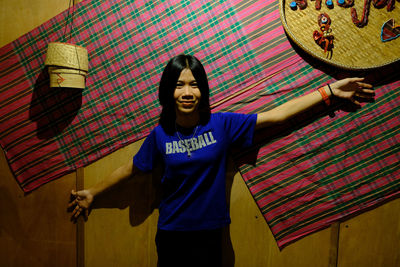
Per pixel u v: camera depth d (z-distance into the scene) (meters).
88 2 1.32
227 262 1.37
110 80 1.33
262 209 1.30
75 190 1.41
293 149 1.27
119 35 1.31
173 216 1.16
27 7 1.37
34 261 1.48
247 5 1.24
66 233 1.45
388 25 1.15
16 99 1.39
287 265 1.32
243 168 1.30
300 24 1.19
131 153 1.36
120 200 1.41
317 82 1.23
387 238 1.25
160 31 1.29
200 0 1.26
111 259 1.43
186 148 1.11
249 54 1.25
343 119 1.23
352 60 1.17
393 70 1.19
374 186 1.23
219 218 1.15
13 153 1.42
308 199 1.28
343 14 1.17
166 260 1.19
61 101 1.36
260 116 1.14
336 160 1.25
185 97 1.04
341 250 1.29
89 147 1.38
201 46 1.27
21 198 1.46
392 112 1.20
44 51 1.35
